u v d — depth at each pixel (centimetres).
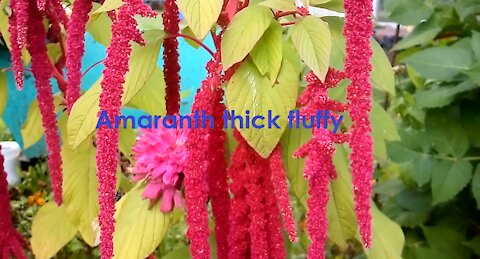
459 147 110
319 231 48
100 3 78
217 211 61
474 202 121
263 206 56
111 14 62
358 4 43
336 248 134
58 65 92
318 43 50
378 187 130
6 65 106
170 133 66
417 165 112
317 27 51
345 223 71
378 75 61
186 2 49
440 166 110
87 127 61
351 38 44
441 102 107
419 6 114
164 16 63
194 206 53
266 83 55
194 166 53
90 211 90
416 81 128
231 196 64
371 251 73
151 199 67
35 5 68
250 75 55
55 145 71
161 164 66
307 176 47
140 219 67
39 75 70
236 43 52
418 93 111
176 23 63
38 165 162
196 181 53
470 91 112
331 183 71
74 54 58
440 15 114
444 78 106
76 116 61
